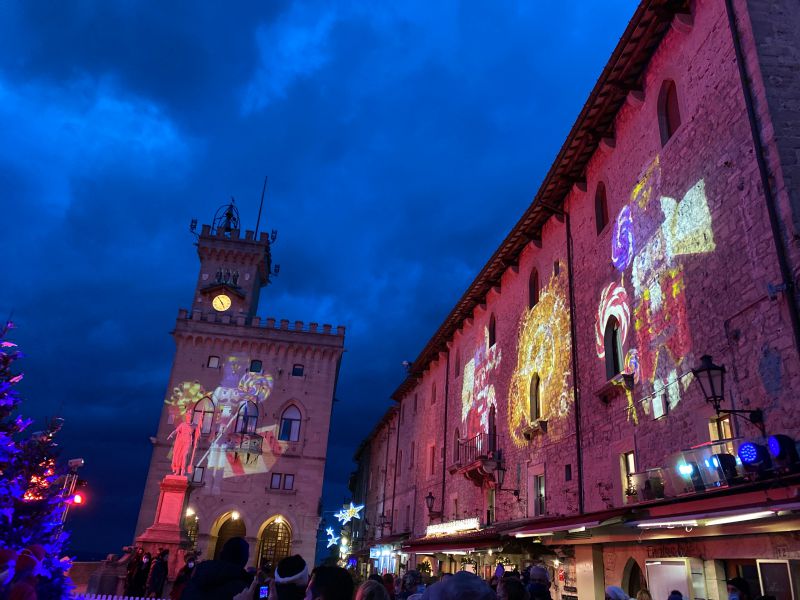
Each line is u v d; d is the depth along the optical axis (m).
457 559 27.91
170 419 47.28
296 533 45.62
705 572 11.45
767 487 8.80
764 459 9.00
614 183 17.66
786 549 9.49
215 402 48.28
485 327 29.84
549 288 22.28
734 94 11.98
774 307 10.27
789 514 9.00
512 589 5.54
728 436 11.46
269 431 48.25
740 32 12.01
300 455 47.97
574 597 17.03
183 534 25.98
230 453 46.84
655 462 13.93
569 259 20.47
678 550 12.37
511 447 24.36
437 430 37.12
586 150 19.30
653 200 15.12
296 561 5.21
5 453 10.26
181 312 50.38
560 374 20.38
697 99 13.39
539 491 21.64
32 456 11.02
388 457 52.09
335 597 3.97
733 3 12.32
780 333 10.07
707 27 13.17
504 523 23.25
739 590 9.14
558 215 21.75
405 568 38.81
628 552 14.39
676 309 13.54
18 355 10.45
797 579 9.22
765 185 10.73
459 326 34.62
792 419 9.60
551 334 21.53
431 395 39.97
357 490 76.44
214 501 45.47
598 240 18.47
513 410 24.56
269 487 46.62
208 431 47.31
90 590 20.50
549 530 14.85
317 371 50.62
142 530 43.50
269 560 45.41
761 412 10.34
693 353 12.69
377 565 48.41
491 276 28.41
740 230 11.45
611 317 17.16
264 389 49.41
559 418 20.08
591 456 17.48
